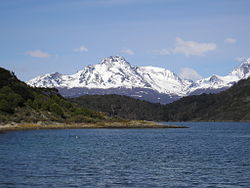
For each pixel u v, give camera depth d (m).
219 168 55.19
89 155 69.62
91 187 42.59
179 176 48.91
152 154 73.12
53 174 49.19
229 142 108.44
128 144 96.75
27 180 45.41
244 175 49.75
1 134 118.81
